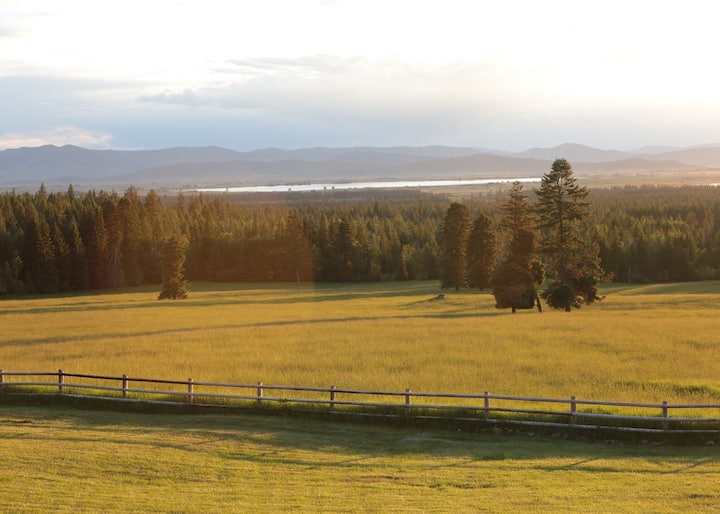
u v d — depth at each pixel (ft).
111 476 54.24
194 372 107.45
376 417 74.49
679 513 45.47
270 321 205.67
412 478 54.90
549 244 237.66
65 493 49.44
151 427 72.95
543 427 70.03
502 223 260.62
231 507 46.75
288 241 423.64
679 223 477.77
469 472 56.70
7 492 49.42
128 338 159.33
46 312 246.27
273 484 52.95
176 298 320.70
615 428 67.92
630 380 97.86
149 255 422.82
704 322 168.35
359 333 160.56
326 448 64.69
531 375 102.68
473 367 110.73
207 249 429.38
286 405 79.20
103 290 396.57
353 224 448.24
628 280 400.26
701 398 85.20
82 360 122.31
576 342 138.21
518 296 237.86
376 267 431.02
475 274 314.35
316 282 422.82
